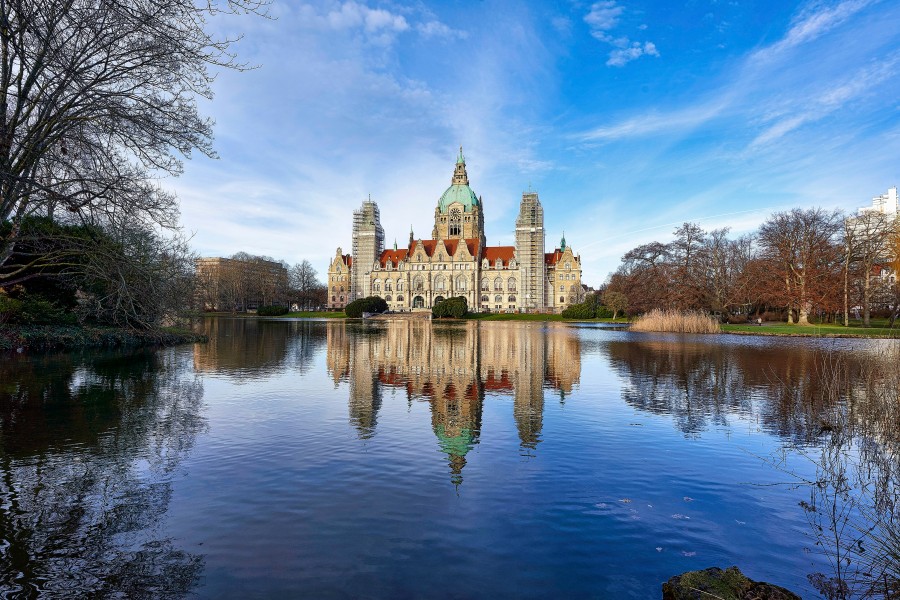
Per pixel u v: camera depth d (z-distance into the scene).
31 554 7.36
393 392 20.14
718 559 7.54
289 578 6.80
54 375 23.23
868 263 67.06
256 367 27.31
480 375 24.86
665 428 14.78
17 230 22.14
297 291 176.62
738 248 99.12
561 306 164.75
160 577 6.80
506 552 7.60
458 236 177.25
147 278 26.91
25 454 11.81
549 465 11.48
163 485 10.02
